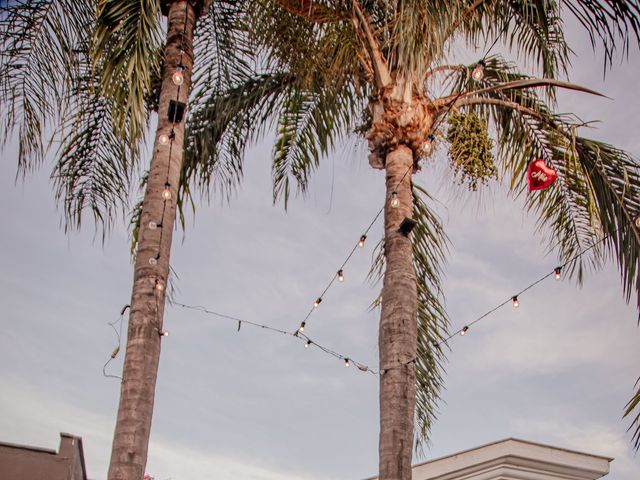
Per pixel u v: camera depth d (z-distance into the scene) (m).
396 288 8.33
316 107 10.94
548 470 9.73
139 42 8.16
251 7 9.60
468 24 9.89
